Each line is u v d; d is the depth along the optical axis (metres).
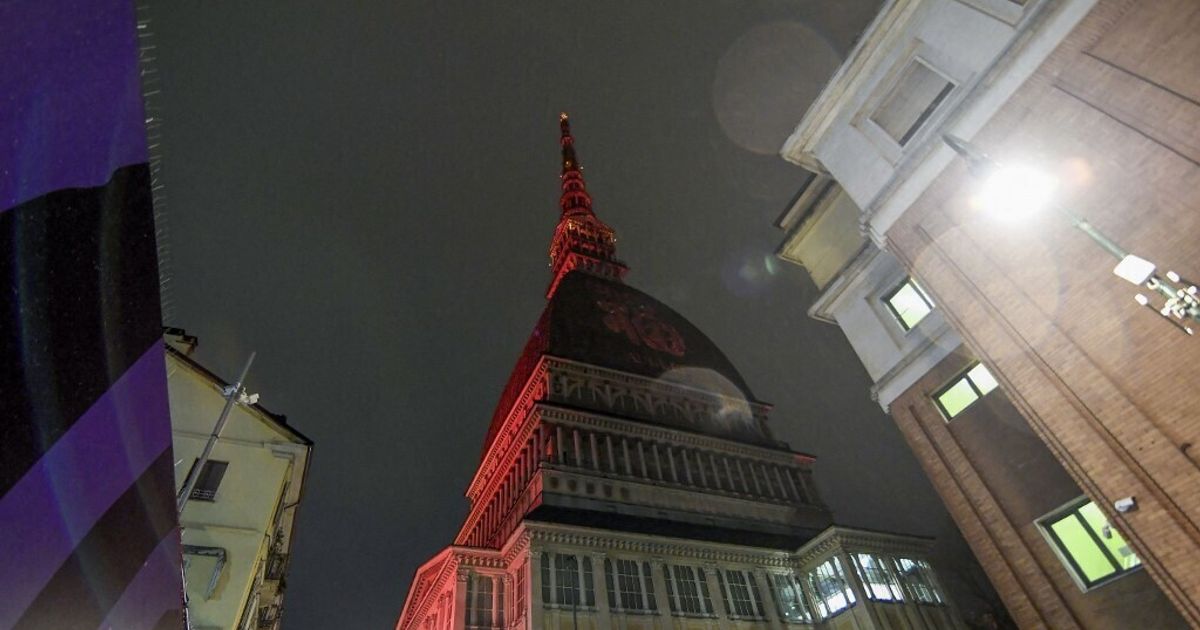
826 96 22.73
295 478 24.19
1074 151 15.23
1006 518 19.00
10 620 2.81
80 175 3.09
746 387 87.44
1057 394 15.15
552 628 38.34
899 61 20.50
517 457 62.41
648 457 61.69
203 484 20.98
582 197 130.00
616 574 43.25
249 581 19.61
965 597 62.81
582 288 94.38
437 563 47.97
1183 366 13.01
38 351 2.82
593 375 71.25
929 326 22.30
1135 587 15.73
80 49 3.01
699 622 42.97
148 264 3.90
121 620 4.25
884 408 24.06
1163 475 13.02
